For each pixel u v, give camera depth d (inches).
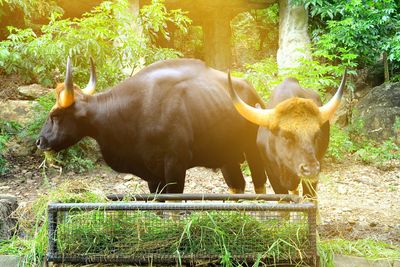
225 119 210.7
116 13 386.6
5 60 409.1
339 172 365.4
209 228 144.6
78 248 146.6
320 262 156.2
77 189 166.7
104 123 201.9
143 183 327.0
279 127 173.6
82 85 364.2
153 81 201.3
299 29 466.0
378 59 494.9
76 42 359.3
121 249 146.5
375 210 274.8
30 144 375.6
